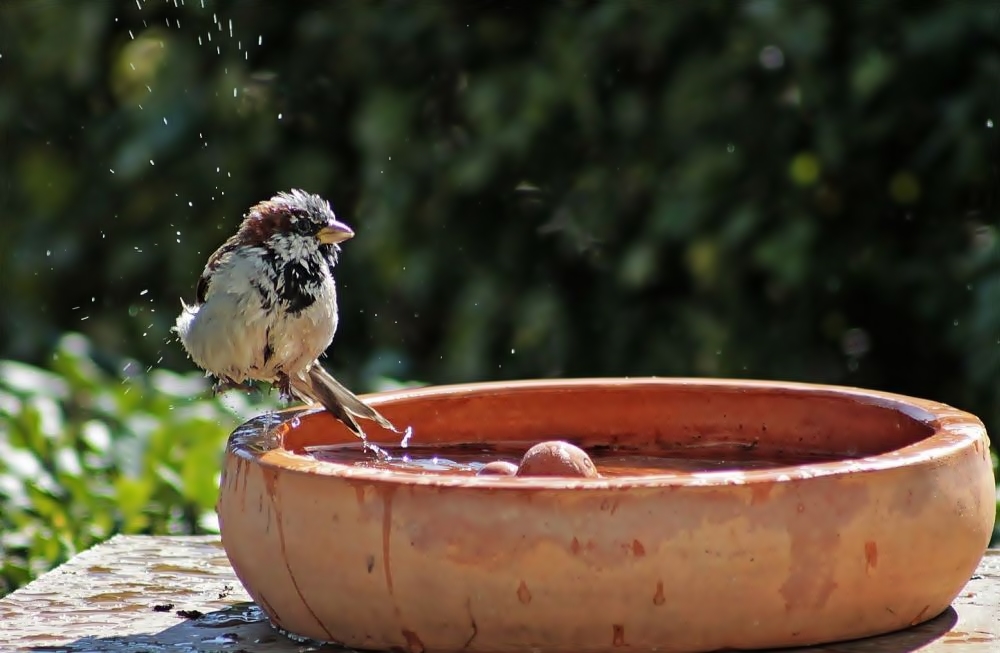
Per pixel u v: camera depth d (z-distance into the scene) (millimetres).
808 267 10609
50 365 12141
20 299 13531
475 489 4129
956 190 10625
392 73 11758
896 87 10367
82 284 13398
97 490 8148
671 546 4078
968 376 10312
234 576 5746
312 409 5805
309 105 12164
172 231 12523
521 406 6066
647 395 6043
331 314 6457
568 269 11617
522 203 11703
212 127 12219
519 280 11609
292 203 6449
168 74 12289
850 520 4230
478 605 4148
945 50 10102
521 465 4906
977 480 4633
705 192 10617
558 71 11000
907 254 10805
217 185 12289
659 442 6047
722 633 4184
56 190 13266
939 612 4699
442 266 11641
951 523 4465
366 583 4273
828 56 10391
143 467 8523
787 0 10125
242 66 12156
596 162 11203
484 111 11188
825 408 5758
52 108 13297
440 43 11602
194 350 6477
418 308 11984
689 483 4102
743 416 5945
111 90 13250
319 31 11891
